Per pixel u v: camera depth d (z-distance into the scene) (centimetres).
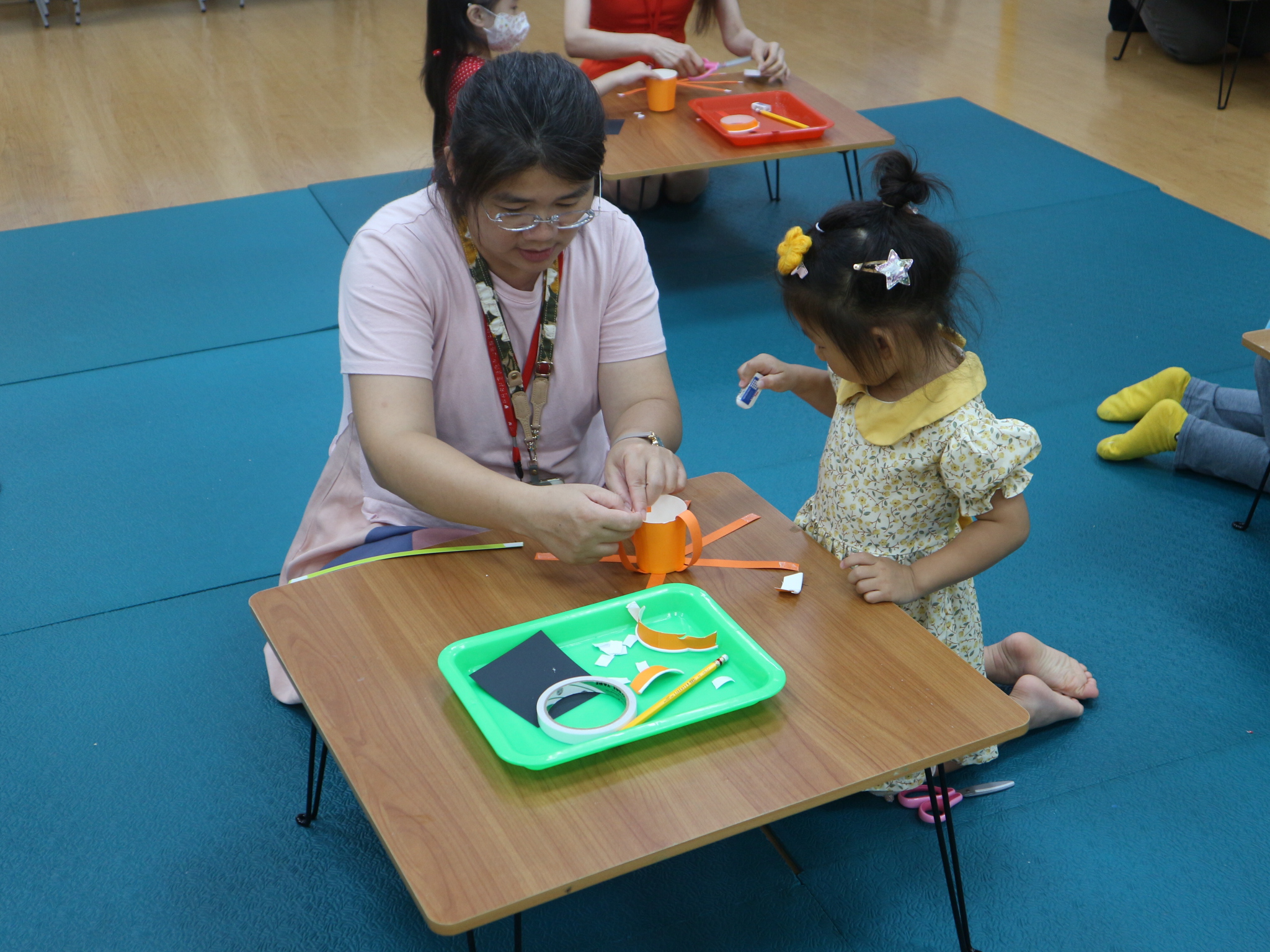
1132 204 385
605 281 154
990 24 597
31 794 175
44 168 427
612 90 347
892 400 152
